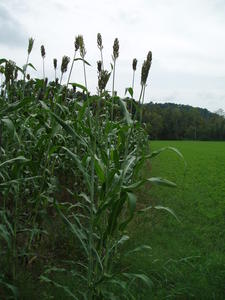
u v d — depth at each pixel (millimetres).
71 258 3836
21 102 2930
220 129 75750
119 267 3734
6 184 2975
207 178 10891
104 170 2861
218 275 3590
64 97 4207
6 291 2996
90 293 2670
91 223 2684
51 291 3100
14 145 3947
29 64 4082
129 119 3164
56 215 4531
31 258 3654
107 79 2799
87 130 2832
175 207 6711
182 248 4438
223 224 5637
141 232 4961
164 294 3248
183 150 28156
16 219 3258
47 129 3414
